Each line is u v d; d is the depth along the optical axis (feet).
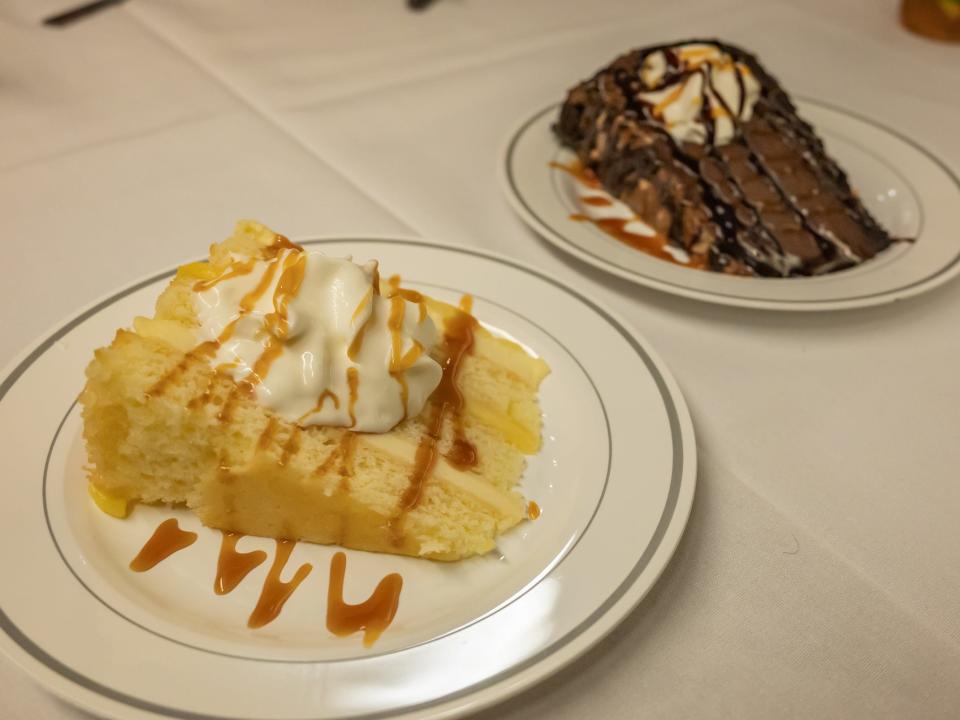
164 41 1.68
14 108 1.44
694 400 0.98
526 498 0.86
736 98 1.34
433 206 1.29
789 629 0.75
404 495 0.81
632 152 1.31
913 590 0.78
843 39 1.85
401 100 1.56
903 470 0.91
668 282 1.07
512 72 1.68
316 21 1.80
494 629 0.68
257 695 0.64
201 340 0.86
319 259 0.86
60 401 0.87
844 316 1.11
